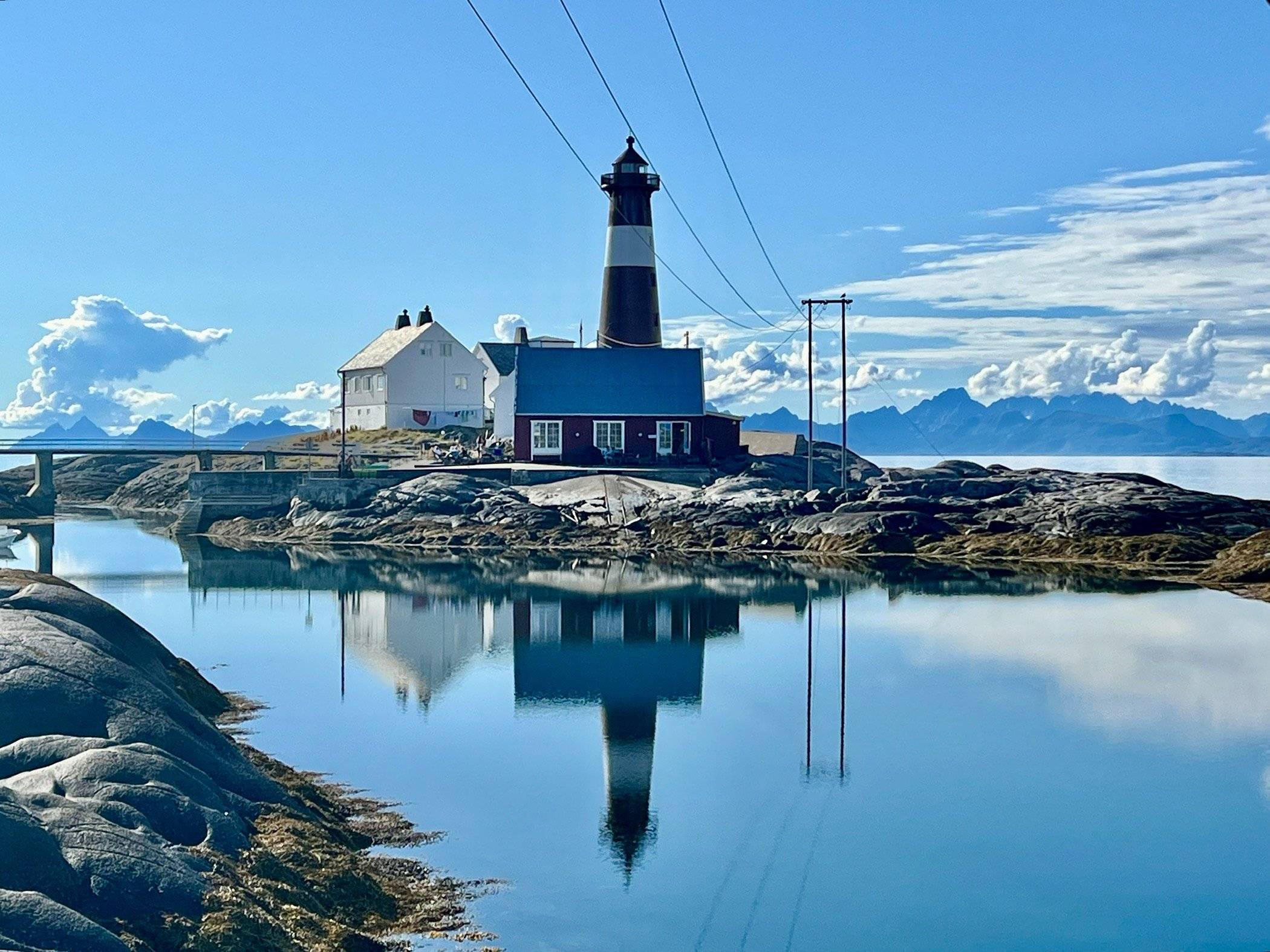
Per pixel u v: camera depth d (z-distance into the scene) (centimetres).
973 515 8194
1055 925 2222
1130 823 2738
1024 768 3131
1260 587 6197
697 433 9419
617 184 10138
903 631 5044
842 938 2172
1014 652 4575
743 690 4006
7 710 2270
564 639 4916
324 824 2489
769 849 2575
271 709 3694
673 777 3067
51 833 1794
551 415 9338
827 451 11006
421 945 2036
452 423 12381
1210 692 3922
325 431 13062
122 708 2364
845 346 8925
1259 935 2198
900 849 2592
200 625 5222
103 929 1614
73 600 3048
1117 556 7194
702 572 7000
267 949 1756
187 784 2142
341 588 6356
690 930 2181
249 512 9488
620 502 8550
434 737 3416
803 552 7831
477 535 8338
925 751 3297
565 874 2412
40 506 10919
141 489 12469
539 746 3328
